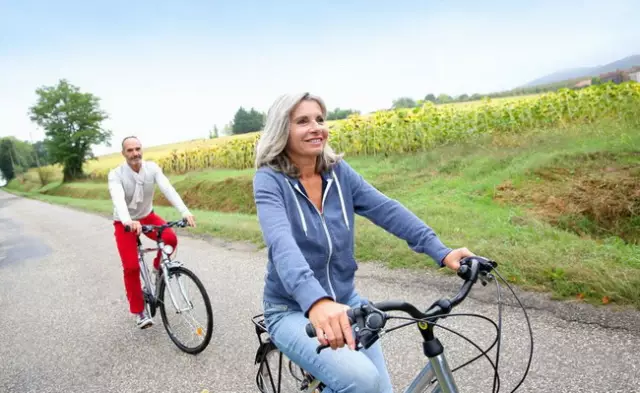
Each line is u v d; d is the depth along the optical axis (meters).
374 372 1.74
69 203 27.16
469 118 13.15
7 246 12.05
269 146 1.96
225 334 4.32
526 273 4.23
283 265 1.67
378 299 4.50
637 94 11.02
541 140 10.52
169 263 4.07
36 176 76.06
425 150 13.27
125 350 4.27
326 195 2.00
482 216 6.80
